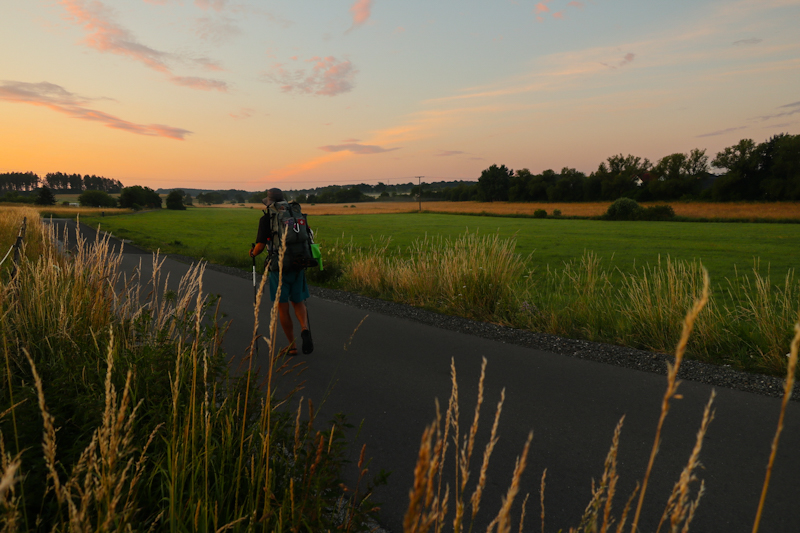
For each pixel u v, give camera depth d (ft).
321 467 6.13
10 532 3.39
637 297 20.25
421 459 2.13
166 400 7.14
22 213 83.82
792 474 8.87
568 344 17.66
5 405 6.47
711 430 10.64
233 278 34.83
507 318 21.71
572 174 396.98
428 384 13.57
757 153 272.72
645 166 358.23
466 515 7.83
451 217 257.75
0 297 10.43
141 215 247.50
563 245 88.53
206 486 5.25
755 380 13.61
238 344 17.20
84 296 12.02
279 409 11.45
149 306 12.71
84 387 7.97
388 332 19.44
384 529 7.45
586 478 8.89
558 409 11.91
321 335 18.88
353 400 12.37
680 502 2.71
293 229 15.10
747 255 69.26
